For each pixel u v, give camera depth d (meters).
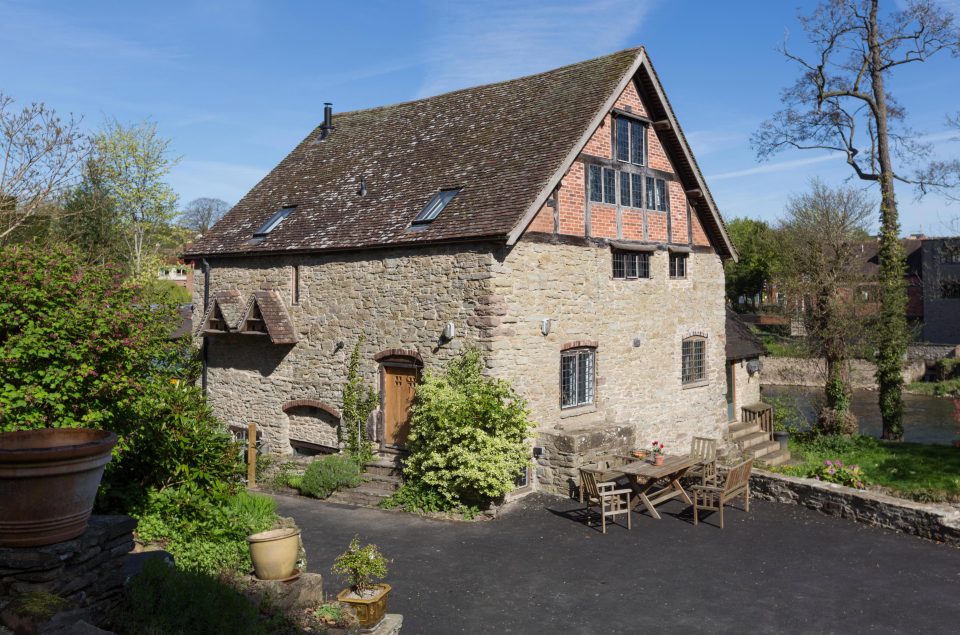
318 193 19.88
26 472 6.04
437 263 15.39
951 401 35.69
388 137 20.70
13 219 22.00
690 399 19.84
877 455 20.62
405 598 9.83
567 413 16.16
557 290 15.89
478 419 14.04
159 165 37.50
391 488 15.22
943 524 12.07
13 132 20.88
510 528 12.92
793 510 14.05
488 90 19.97
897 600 9.88
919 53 24.83
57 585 6.28
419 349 15.70
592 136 16.88
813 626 9.13
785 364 40.44
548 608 9.59
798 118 27.16
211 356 20.42
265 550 8.43
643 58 17.38
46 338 8.08
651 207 18.56
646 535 12.52
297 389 18.22
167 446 9.59
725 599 9.91
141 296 10.36
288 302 18.48
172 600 6.82
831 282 25.03
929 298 46.69
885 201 24.78
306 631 7.62
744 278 56.78
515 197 14.93
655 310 18.69
